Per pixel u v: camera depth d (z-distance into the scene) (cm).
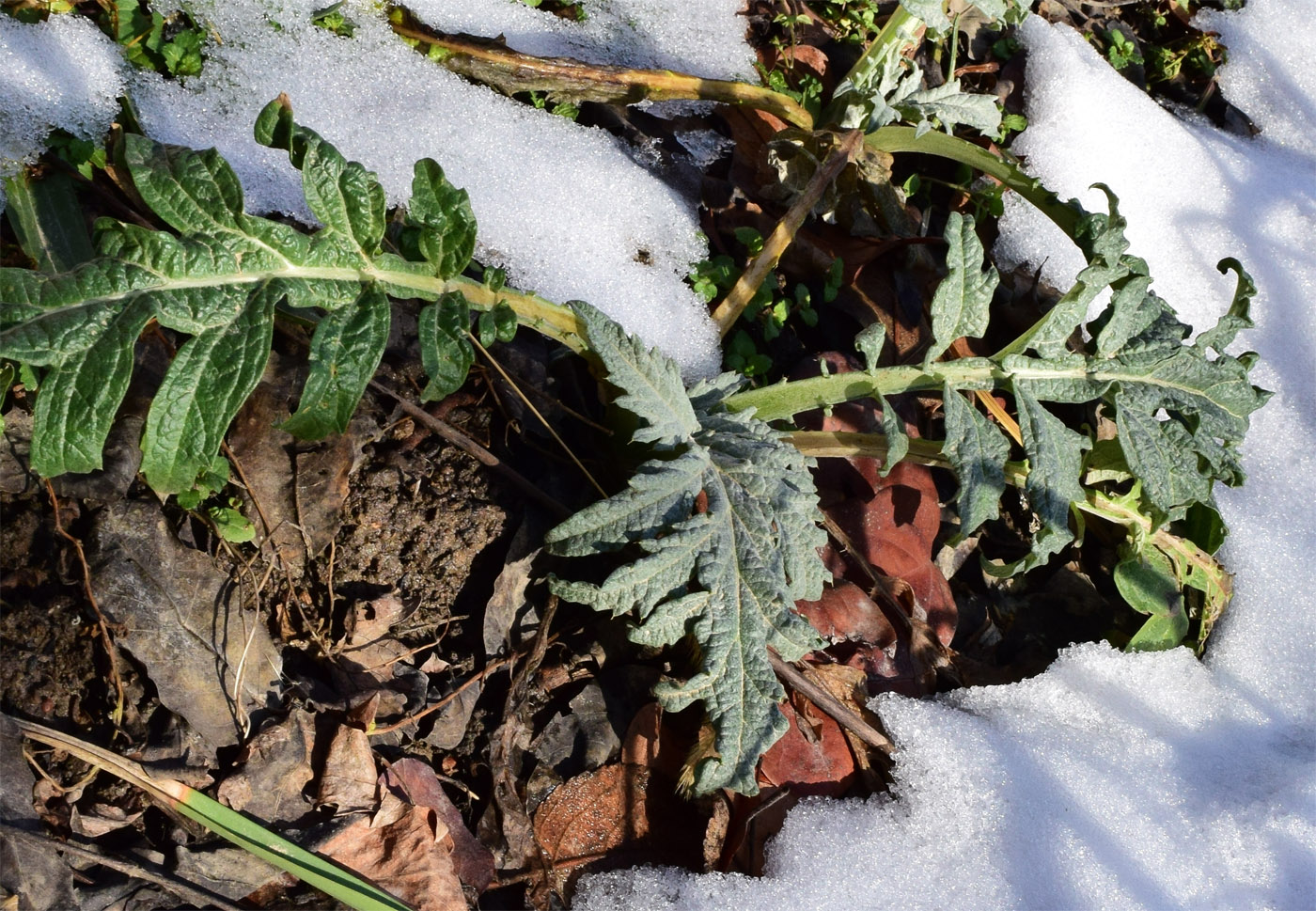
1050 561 98
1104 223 92
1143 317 89
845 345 97
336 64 91
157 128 86
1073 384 88
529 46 97
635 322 91
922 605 91
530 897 80
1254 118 121
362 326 77
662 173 98
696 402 86
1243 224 111
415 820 79
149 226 84
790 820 83
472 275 89
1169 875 87
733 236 97
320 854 77
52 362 72
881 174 98
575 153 94
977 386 88
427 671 82
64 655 76
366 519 82
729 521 81
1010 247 105
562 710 83
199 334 74
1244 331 107
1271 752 93
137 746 76
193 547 79
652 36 101
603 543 79
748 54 103
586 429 88
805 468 84
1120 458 92
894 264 99
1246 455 103
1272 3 125
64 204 83
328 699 80
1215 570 96
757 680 79
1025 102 111
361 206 77
